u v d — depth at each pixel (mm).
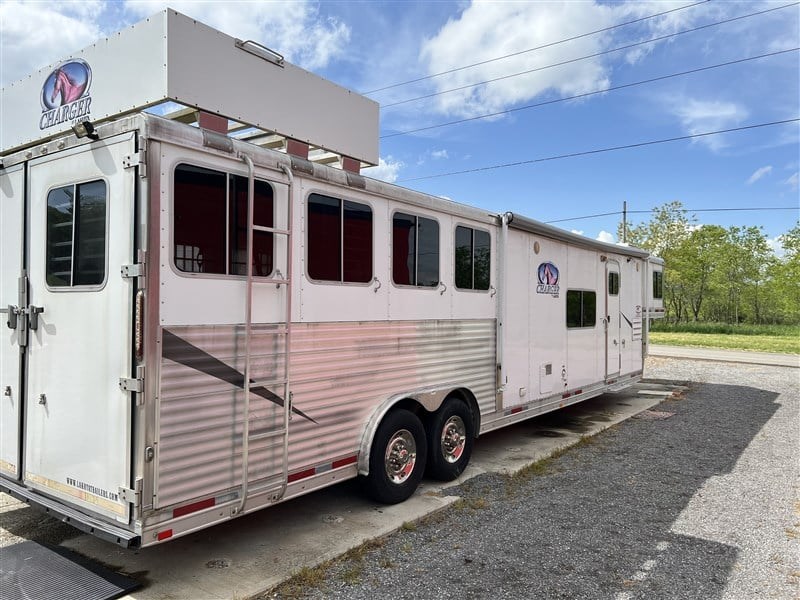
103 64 3455
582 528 4062
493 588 3176
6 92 4129
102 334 2922
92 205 3010
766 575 3361
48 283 3262
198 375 2979
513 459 5895
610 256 8484
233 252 3176
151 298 2764
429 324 4809
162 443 2805
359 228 4094
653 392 10578
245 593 3031
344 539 3770
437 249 4902
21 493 3299
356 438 4102
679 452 6246
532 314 6348
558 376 6941
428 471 4961
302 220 3625
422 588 3162
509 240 5891
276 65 3791
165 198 2840
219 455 3090
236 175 3203
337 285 3893
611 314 8516
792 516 4324
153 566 3346
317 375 3744
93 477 2953
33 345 3346
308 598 3035
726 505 4559
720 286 39062
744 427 7562
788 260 36125
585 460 5906
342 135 4305
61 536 3744
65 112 3684
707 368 14328
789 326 34688
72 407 3080
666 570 3422
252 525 4008
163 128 2828
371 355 4207
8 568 3277
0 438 3604
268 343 3391
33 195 3387
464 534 3936
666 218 37812
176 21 3168
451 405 5012
